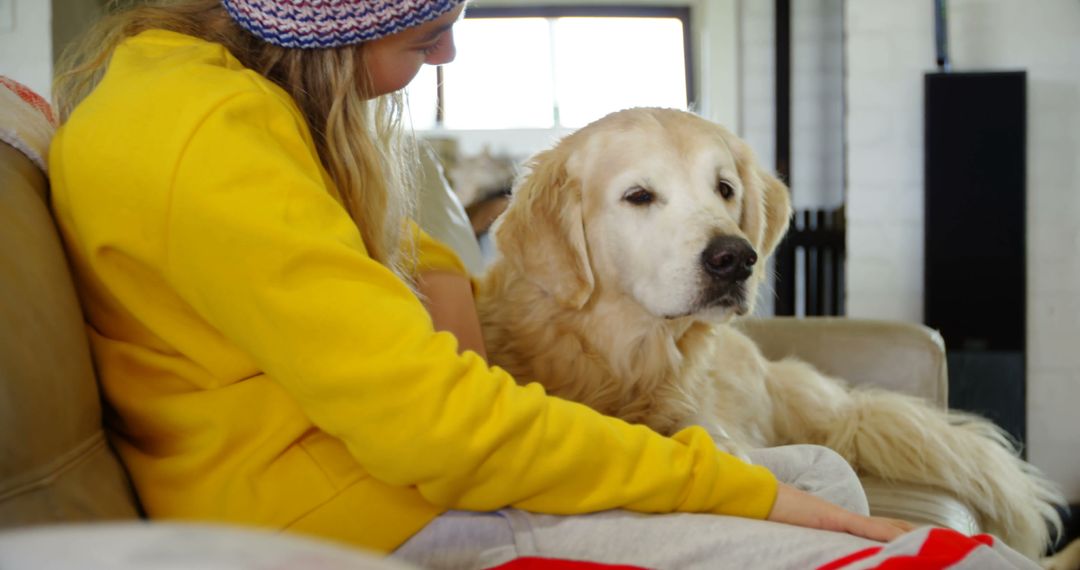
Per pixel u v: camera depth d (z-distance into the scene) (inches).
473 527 33.3
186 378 33.9
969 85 127.5
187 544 12.2
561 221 57.2
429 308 48.4
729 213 58.1
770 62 169.9
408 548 33.4
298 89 37.2
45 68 130.3
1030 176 133.6
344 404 30.7
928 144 128.6
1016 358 127.3
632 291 55.7
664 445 34.7
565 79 226.8
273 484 32.7
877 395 74.4
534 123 228.7
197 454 33.0
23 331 29.1
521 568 32.3
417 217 52.7
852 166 136.6
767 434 70.5
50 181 35.1
